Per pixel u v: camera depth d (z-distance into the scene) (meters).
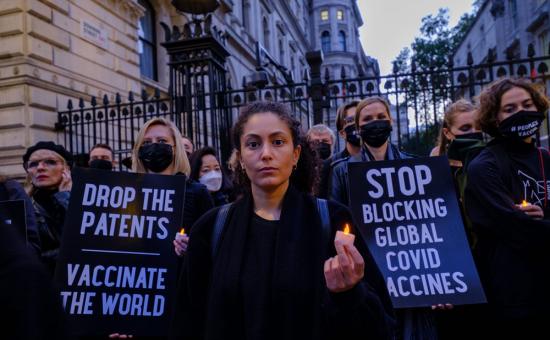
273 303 1.58
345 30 57.97
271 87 7.02
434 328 2.77
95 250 2.66
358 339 1.50
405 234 2.83
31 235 2.89
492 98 2.76
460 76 6.06
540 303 2.36
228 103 7.81
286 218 1.71
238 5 22.70
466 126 3.33
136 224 2.73
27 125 8.01
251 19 24.38
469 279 2.67
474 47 38.72
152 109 7.21
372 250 2.81
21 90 8.02
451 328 2.92
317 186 2.01
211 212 1.91
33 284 1.03
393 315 1.69
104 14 10.32
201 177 4.31
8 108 8.09
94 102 7.67
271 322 1.57
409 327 2.75
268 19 28.78
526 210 2.45
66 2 9.05
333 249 1.68
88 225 2.69
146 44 13.10
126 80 11.10
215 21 17.50
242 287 1.63
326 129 4.99
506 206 2.48
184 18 14.25
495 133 2.79
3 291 1.00
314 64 6.89
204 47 6.70
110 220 2.71
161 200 2.78
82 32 9.52
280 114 1.80
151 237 2.72
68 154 3.41
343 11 57.75
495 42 31.94
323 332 1.53
